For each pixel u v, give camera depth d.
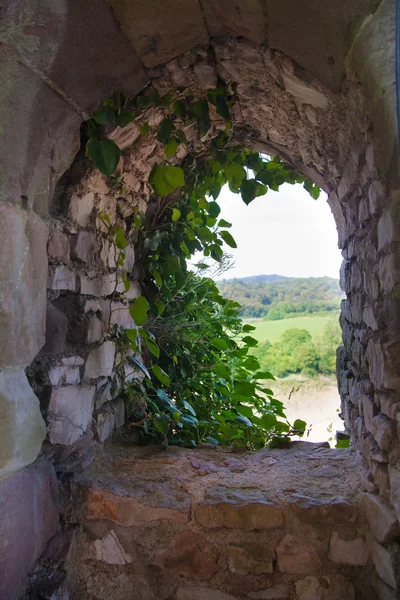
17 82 1.02
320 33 0.98
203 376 2.25
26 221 1.14
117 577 1.35
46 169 1.23
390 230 1.04
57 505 1.37
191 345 2.24
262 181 2.06
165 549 1.34
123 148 1.57
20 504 1.18
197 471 1.54
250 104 1.56
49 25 0.99
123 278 1.72
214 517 1.32
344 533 1.28
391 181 1.02
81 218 1.48
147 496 1.39
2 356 1.07
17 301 1.11
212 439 1.92
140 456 1.65
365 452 1.37
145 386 2.13
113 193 1.67
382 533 1.14
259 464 1.61
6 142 1.06
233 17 1.13
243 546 1.31
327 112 1.23
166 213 2.18
